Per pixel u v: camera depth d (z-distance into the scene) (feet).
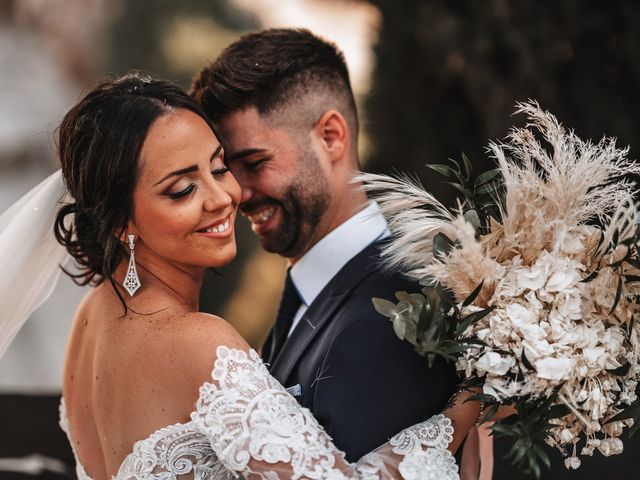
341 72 7.91
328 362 6.62
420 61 11.65
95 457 6.95
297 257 7.79
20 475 9.97
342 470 5.99
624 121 10.39
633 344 6.26
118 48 21.30
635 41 10.21
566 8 10.43
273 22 21.67
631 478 9.89
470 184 6.42
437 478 6.07
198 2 21.13
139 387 6.35
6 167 26.27
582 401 6.03
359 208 7.77
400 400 6.44
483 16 10.87
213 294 17.15
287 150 7.50
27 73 29.19
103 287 7.06
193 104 6.53
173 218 6.35
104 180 6.36
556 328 6.00
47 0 29.30
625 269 6.20
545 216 6.22
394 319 6.01
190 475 6.19
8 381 17.67
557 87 10.57
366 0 12.51
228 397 5.98
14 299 7.55
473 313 5.98
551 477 10.09
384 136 12.08
